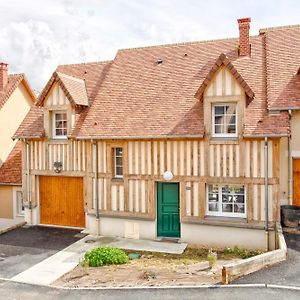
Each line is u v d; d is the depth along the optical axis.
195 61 15.98
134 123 14.27
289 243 11.47
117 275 10.36
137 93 15.52
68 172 15.41
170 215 14.00
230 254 12.38
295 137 12.91
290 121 12.81
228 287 8.93
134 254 12.42
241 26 15.38
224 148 12.90
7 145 19.34
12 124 19.80
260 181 12.52
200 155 13.16
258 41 15.98
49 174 15.80
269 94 13.32
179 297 8.65
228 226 12.91
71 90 15.53
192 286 9.18
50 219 16.30
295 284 8.87
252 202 12.63
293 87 13.30
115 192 14.42
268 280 9.15
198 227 13.33
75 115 15.41
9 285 9.96
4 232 15.19
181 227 13.55
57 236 14.60
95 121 15.01
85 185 15.24
